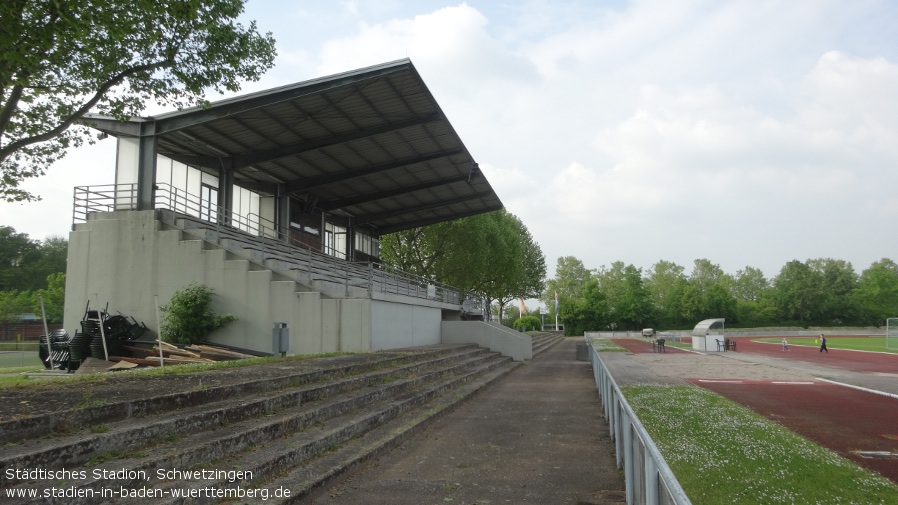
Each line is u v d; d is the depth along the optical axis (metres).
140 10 13.73
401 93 20.30
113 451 5.88
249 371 11.19
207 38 15.71
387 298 21.30
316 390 10.18
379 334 20.45
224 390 8.50
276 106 20.17
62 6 11.98
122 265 20.52
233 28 16.11
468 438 10.18
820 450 8.27
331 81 18.92
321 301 19.48
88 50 14.36
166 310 19.66
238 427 7.51
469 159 28.66
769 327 97.00
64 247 84.50
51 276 63.44
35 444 5.38
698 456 7.76
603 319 92.62
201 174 25.20
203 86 16.52
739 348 47.28
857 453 8.53
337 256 37.69
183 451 6.11
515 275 58.66
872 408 13.27
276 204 29.58
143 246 20.48
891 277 103.12
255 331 19.59
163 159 23.47
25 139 14.34
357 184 31.89
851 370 24.52
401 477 7.57
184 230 20.38
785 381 19.56
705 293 101.31
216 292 19.95
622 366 26.33
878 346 50.09
